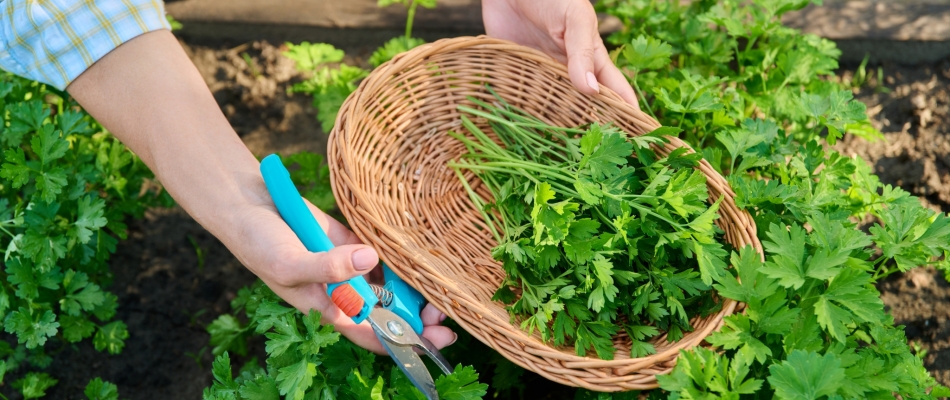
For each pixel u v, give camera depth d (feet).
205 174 5.62
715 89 8.09
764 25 8.44
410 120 6.84
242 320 8.32
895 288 7.99
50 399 7.93
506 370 6.69
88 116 8.05
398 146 6.81
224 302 8.42
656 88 6.94
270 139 9.25
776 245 5.35
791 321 5.03
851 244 5.38
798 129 8.05
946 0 9.45
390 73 6.37
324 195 7.60
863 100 9.12
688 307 5.98
